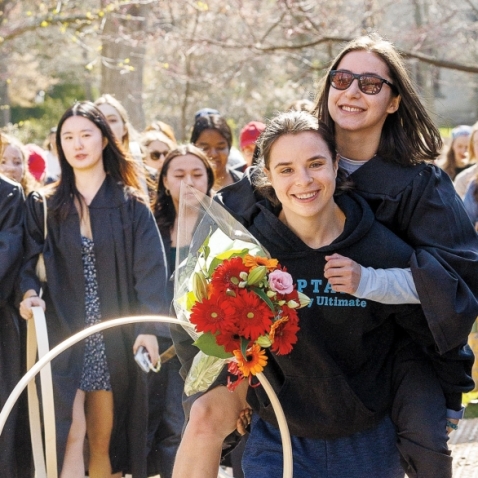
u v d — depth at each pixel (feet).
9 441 22.63
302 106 22.45
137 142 31.17
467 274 15.15
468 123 120.98
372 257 14.90
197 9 59.62
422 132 15.93
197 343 14.14
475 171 33.12
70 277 22.39
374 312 14.90
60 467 21.94
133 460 23.16
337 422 15.07
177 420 24.16
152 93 94.84
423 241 15.20
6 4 73.97
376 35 16.43
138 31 61.93
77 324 22.34
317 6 59.52
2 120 127.75
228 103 94.43
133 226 22.75
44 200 22.59
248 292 14.02
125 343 22.93
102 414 22.93
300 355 14.88
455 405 15.93
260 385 15.40
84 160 22.40
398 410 15.38
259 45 56.13
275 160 14.57
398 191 15.30
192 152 25.77
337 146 16.03
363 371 15.20
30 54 114.11
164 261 22.97
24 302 21.76
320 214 14.85
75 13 66.44
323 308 14.83
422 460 15.06
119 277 22.63
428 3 72.74
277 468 15.39
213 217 15.24
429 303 14.67
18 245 22.43
